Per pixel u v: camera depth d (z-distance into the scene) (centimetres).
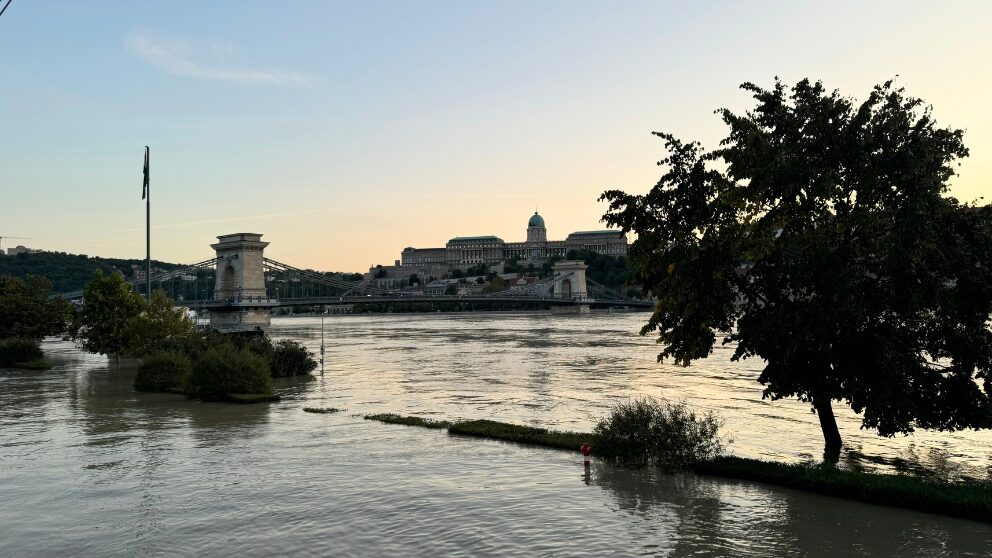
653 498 2594
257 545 2159
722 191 3278
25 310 9925
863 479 2594
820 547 2091
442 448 3481
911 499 2434
